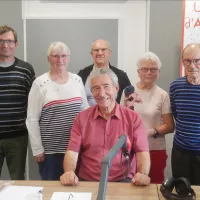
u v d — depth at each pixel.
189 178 1.99
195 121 1.91
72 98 2.03
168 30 2.70
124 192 1.34
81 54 2.78
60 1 2.77
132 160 1.62
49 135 2.03
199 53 1.86
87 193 1.33
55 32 2.77
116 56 2.78
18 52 2.80
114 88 1.60
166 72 2.75
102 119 1.62
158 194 1.32
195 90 1.91
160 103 2.18
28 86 2.29
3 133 2.24
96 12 2.78
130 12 2.76
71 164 1.56
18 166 2.32
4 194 1.31
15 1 2.74
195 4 2.63
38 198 1.25
